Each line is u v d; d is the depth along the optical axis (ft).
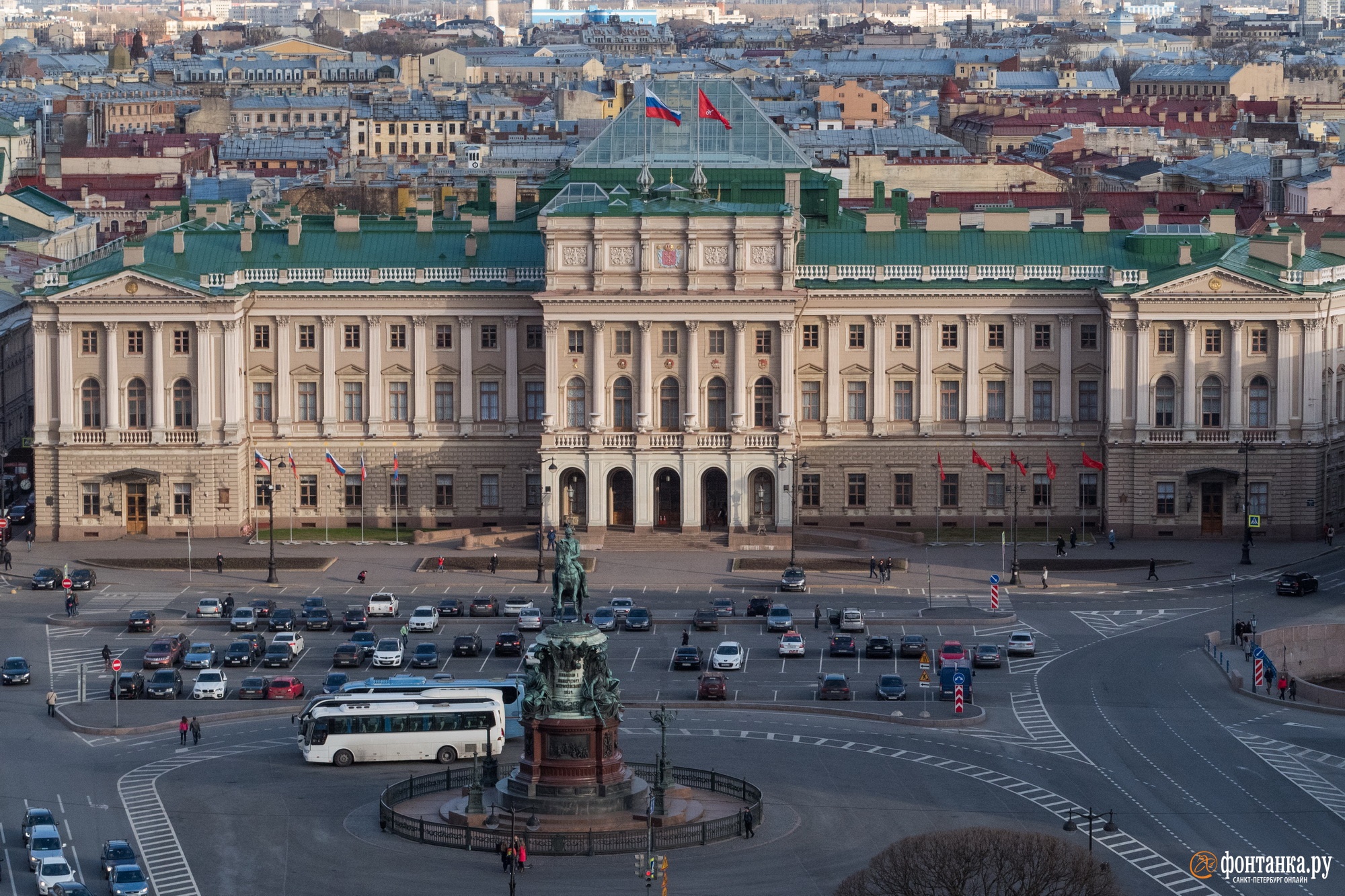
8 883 617.21
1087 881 580.30
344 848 645.92
